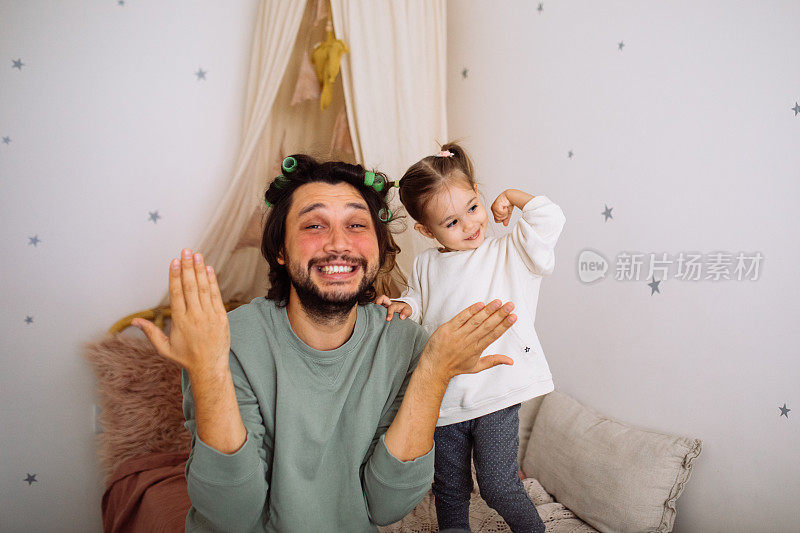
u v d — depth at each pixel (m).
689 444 1.61
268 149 2.14
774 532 1.49
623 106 1.81
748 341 1.53
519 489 1.37
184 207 2.20
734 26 1.55
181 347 0.97
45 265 2.04
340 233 1.15
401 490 1.12
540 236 1.38
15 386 2.02
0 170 1.99
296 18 2.08
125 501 1.76
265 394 1.17
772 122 1.47
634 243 1.79
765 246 1.49
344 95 2.16
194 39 2.20
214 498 1.03
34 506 2.05
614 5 1.82
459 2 2.34
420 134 2.16
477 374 1.39
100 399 2.02
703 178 1.62
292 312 1.23
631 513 1.58
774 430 1.48
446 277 1.50
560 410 1.94
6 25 1.99
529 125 2.09
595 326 1.92
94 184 2.09
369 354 1.25
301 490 1.13
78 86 2.07
